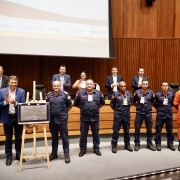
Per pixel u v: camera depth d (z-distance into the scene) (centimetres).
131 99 485
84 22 662
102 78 743
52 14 632
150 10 738
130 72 747
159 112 494
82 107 454
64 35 645
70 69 725
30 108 388
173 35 744
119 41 737
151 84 752
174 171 358
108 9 686
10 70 684
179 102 491
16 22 600
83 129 455
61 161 427
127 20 735
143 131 572
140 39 742
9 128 410
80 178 359
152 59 749
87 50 666
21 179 356
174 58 746
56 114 420
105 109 554
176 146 516
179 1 736
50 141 529
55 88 418
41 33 623
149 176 344
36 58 701
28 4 610
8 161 410
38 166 404
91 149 494
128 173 377
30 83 700
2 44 589
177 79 748
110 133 560
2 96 406
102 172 381
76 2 654
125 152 477
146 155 460
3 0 587
